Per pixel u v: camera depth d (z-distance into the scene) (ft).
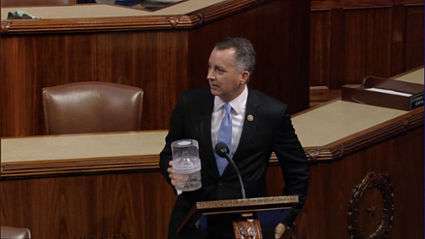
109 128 66.08
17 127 76.89
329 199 61.67
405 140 64.23
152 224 59.72
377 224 63.98
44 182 58.08
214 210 45.91
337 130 63.62
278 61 83.35
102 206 59.00
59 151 60.44
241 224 46.68
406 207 65.00
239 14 79.05
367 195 63.05
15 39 75.31
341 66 101.60
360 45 101.60
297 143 52.65
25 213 58.23
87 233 59.21
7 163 57.47
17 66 75.82
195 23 76.18
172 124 52.65
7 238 46.01
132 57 76.74
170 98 77.71
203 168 51.65
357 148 61.72
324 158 60.34
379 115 66.08
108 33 76.07
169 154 52.65
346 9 100.53
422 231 66.03
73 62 76.43
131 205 59.36
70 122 65.72
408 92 68.69
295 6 83.87
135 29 76.07
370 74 102.17
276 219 51.78
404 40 102.32
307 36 86.43
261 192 52.19
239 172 50.14
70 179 58.34
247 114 51.60
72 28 75.51
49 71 76.33
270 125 51.75
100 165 58.34
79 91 66.03
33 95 76.59
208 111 51.75
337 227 62.39
